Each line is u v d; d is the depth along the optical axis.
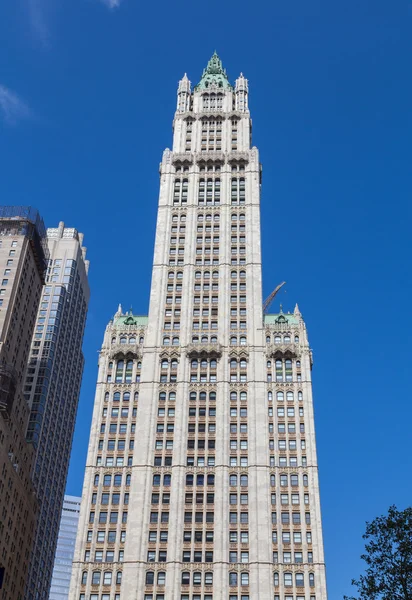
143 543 111.88
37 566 175.25
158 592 107.19
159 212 156.62
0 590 131.12
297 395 128.62
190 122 174.38
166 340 137.00
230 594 106.25
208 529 113.00
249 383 129.75
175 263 148.50
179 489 117.25
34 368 196.38
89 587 108.25
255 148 166.12
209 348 133.25
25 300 158.88
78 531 113.94
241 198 157.88
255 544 110.56
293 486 117.50
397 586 63.06
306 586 107.00
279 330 137.38
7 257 157.12
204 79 188.12
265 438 122.75
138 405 128.25
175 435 123.62
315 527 112.88
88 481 119.50
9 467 138.25
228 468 119.44
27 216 167.62
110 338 138.25
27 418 155.50
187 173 163.50
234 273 145.88
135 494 117.00
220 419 125.12
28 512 152.62
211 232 152.38
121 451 123.19
